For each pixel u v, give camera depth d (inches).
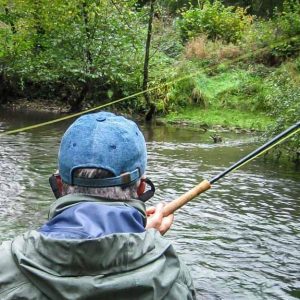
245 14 1011.3
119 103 692.1
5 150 419.5
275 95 601.9
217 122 615.5
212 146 472.4
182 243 235.1
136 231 58.8
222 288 195.0
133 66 696.4
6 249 56.1
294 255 227.8
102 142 60.6
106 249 54.4
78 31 683.4
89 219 57.8
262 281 202.4
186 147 463.5
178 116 653.9
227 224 262.1
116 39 687.7
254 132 565.3
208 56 778.2
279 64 784.3
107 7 684.1
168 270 57.0
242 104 678.5
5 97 719.1
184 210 280.1
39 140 469.7
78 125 62.3
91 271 54.4
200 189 94.2
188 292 57.6
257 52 771.4
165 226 83.9
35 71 707.4
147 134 536.7
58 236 55.7
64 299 53.3
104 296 54.0
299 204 300.8
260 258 223.0
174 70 698.8
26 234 57.2
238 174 365.4
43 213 269.3
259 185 337.7
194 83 698.8
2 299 53.5
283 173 373.7
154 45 771.4
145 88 665.6
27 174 345.4
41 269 54.0
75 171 60.3
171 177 350.9
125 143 61.1
